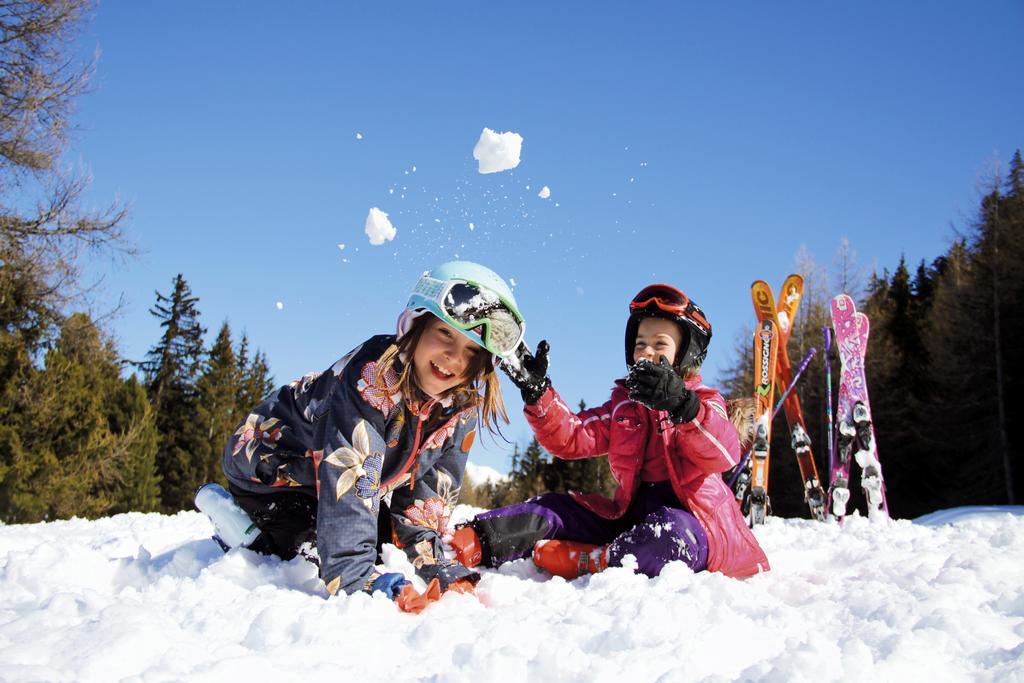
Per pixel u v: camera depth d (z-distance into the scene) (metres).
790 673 1.26
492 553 2.80
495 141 2.46
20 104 12.23
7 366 14.65
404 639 1.62
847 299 5.12
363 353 2.23
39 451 15.37
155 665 1.31
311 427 2.32
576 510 2.89
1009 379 19.14
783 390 5.26
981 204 21.73
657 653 1.46
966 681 1.32
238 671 1.27
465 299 2.17
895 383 23.50
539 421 2.82
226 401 33.19
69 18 12.45
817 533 3.89
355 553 2.06
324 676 1.31
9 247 12.70
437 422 2.37
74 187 12.80
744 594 2.07
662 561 2.48
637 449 2.84
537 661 1.39
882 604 1.87
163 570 2.44
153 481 22.66
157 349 34.00
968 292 20.62
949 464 20.48
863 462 4.85
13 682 1.18
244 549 2.44
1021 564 2.39
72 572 2.28
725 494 2.71
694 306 2.95
